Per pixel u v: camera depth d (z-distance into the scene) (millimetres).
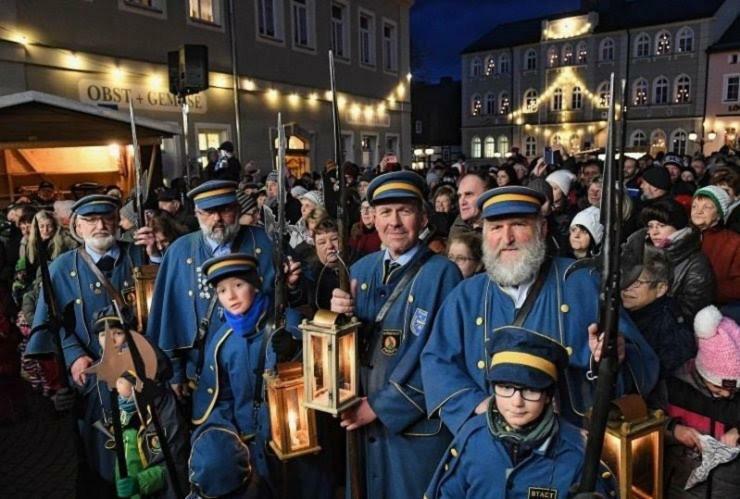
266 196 6508
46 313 3342
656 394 2365
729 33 34406
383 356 2494
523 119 41531
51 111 7707
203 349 3141
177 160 12156
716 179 4992
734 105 33844
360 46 18516
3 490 3904
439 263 2570
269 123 14891
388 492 2484
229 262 2609
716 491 2270
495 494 1817
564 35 38906
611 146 1512
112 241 3541
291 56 15539
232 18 13516
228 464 2289
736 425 2322
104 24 10711
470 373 2256
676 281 3102
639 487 1767
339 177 2244
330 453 2719
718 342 2291
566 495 1741
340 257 2297
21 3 9398
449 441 2441
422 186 2574
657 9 36438
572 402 2121
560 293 2193
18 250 6152
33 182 9617
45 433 4680
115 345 2467
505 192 2186
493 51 42375
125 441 2809
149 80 11609
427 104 46500
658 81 36062
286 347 2311
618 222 1544
